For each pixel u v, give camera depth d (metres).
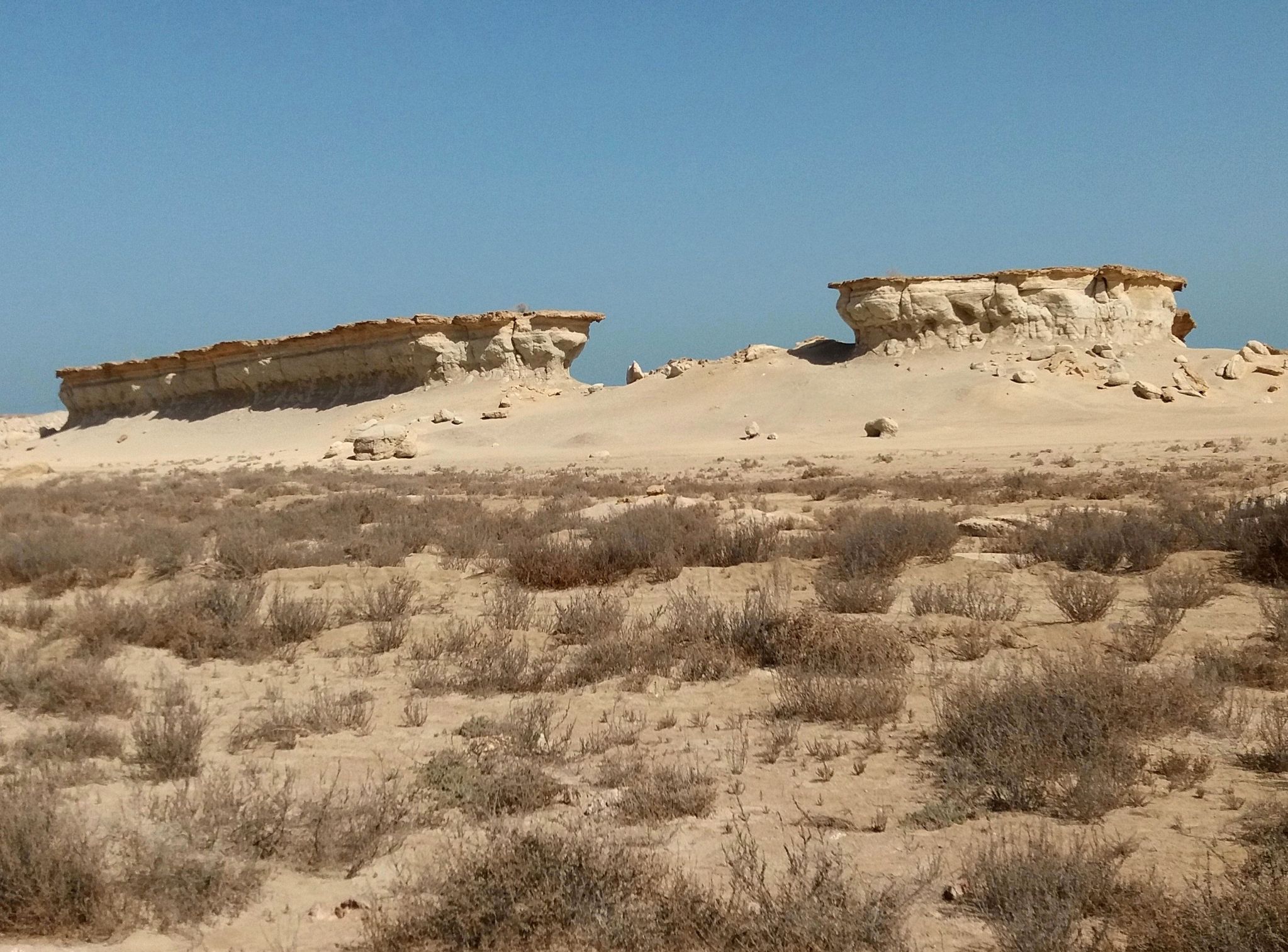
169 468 67.62
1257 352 66.31
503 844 5.33
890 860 5.49
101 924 4.95
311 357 92.06
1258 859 5.19
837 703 8.11
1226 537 14.46
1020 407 58.56
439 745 7.74
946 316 70.06
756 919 4.66
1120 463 36.28
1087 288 70.75
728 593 13.13
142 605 12.33
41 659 10.55
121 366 103.75
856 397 64.50
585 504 26.44
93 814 6.31
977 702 7.41
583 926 4.72
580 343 89.06
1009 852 5.41
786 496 28.78
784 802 6.40
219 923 5.05
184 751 7.29
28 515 27.12
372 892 5.34
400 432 61.34
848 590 11.91
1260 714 7.74
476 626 11.48
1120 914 4.75
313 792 6.68
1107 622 10.80
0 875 5.11
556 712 8.52
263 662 10.64
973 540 16.61
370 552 17.28
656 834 5.93
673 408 70.44
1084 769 6.34
